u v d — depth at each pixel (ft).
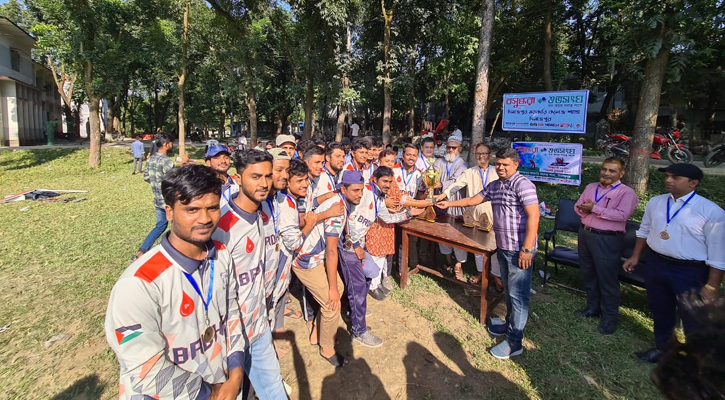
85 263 16.20
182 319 4.49
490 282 14.67
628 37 25.07
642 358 10.20
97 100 46.19
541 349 10.70
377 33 53.67
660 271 9.66
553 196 28.60
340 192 9.80
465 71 48.80
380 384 9.29
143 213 24.93
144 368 4.14
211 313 4.92
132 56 48.42
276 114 115.75
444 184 17.19
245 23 48.60
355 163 15.05
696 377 3.18
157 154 16.12
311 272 9.37
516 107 28.27
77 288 13.91
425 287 14.71
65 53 42.01
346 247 10.39
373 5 49.39
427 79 65.82
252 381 7.00
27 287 13.93
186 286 4.52
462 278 15.25
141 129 138.92
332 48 46.80
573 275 15.92
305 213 9.10
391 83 50.01
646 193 27.61
